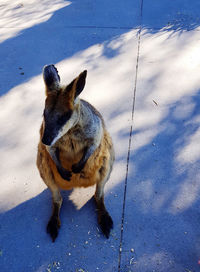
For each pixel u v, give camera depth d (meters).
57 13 1.56
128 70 1.17
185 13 1.50
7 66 1.23
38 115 1.01
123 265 0.66
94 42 1.34
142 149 0.90
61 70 1.19
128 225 0.73
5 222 0.75
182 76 1.13
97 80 1.13
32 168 0.86
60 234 0.72
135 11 1.54
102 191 0.76
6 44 1.35
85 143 0.67
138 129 0.95
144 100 1.05
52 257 0.68
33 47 1.33
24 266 0.67
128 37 1.36
